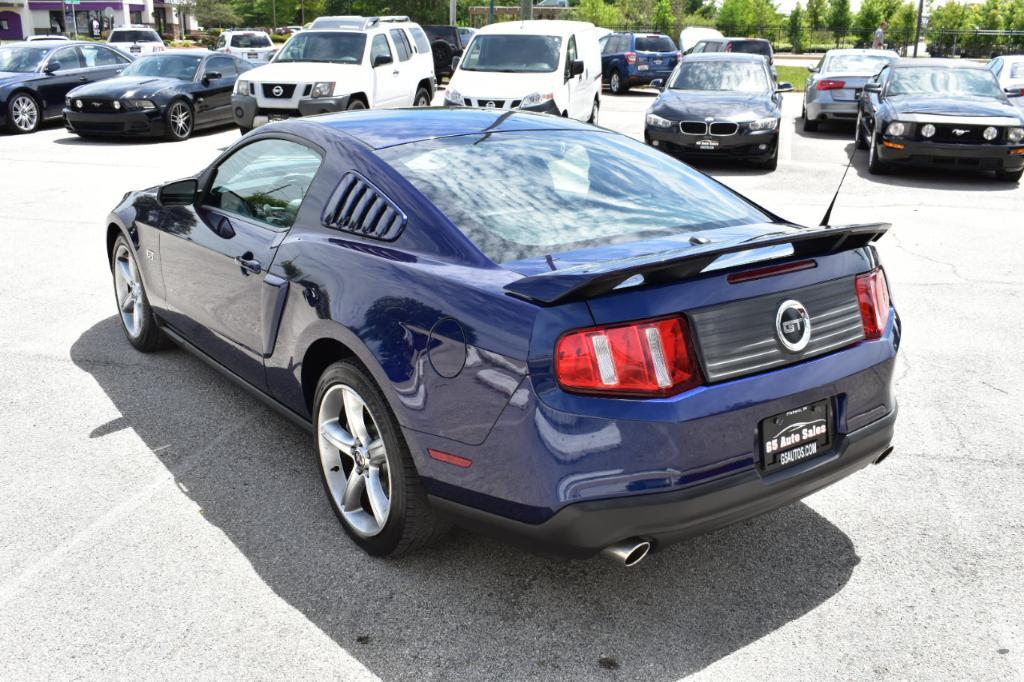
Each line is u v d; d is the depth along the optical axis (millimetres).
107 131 14195
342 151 3301
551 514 2398
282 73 13148
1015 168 11125
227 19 77562
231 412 4273
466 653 2586
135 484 3576
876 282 2895
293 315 3195
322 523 3287
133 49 29531
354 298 2889
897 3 62156
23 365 4852
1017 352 5258
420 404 2641
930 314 5969
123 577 2938
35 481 3590
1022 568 3053
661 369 2369
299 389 3318
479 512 2590
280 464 3760
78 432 4043
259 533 3219
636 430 2344
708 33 33156
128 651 2576
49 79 15828
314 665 2527
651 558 3088
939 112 11336
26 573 2953
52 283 6441
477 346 2488
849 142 15477
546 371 2357
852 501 3527
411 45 15391
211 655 2562
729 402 2439
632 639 2656
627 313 2357
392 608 2787
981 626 2734
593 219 2947
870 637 2678
